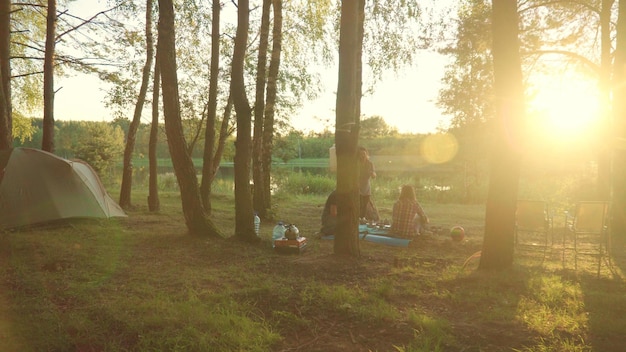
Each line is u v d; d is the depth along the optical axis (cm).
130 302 488
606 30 1259
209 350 389
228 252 762
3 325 422
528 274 651
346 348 408
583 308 509
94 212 1036
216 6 1186
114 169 4097
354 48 726
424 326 446
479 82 1545
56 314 448
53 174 1006
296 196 2084
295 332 442
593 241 1023
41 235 867
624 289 605
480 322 467
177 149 884
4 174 952
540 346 400
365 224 1055
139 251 764
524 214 816
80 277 591
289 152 1841
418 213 955
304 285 580
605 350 400
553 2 1263
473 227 1237
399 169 3872
